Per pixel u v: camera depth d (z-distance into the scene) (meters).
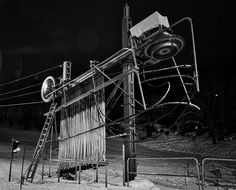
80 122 10.14
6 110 57.72
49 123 11.22
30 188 7.21
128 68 9.16
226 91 41.03
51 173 12.20
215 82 40.66
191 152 34.03
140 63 8.16
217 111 38.28
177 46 6.98
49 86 12.45
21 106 56.47
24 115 55.41
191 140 38.06
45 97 12.25
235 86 41.25
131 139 9.07
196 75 6.13
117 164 18.69
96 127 9.12
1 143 29.86
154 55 7.34
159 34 6.79
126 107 9.21
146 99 43.81
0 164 13.95
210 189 11.46
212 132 36.44
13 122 56.38
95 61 9.43
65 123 11.18
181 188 10.99
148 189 7.99
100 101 9.05
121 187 7.76
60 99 12.27
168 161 21.47
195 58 6.18
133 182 8.49
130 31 7.83
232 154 31.31
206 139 37.81
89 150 9.35
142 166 18.41
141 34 7.54
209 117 37.91
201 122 40.22
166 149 35.88
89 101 9.77
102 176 11.54
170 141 38.97
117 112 37.94
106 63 8.97
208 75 43.16
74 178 10.32
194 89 6.25
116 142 37.22
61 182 8.98
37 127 52.88
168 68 7.02
